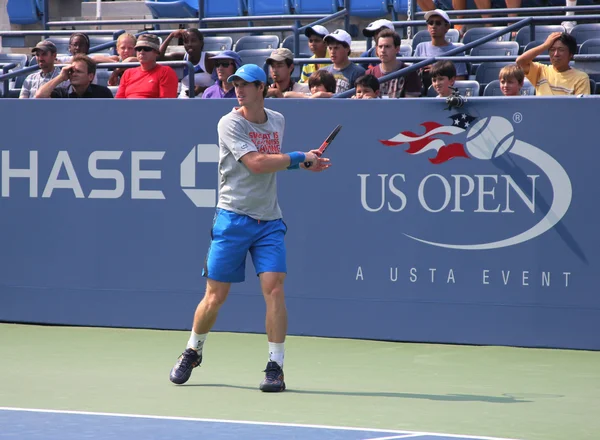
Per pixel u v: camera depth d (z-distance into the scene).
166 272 14.61
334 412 9.48
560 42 15.66
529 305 13.27
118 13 28.67
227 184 10.87
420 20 21.52
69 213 14.94
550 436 8.50
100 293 14.89
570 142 13.04
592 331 13.07
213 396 10.30
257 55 20.53
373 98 14.18
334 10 24.95
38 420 9.02
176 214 14.51
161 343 13.70
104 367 12.05
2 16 28.95
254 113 10.74
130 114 14.59
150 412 9.43
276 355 10.63
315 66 19.20
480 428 8.79
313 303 14.07
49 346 13.50
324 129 13.90
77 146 14.84
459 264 13.48
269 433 8.48
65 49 24.52
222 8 25.91
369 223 13.80
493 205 13.33
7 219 15.19
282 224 11.02
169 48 25.25
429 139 13.52
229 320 14.48
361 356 12.80
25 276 15.19
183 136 14.41
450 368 12.03
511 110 13.19
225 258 10.80
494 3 23.92
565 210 13.09
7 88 20.06
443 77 14.96
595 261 13.01
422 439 8.26
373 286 13.83
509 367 12.07
